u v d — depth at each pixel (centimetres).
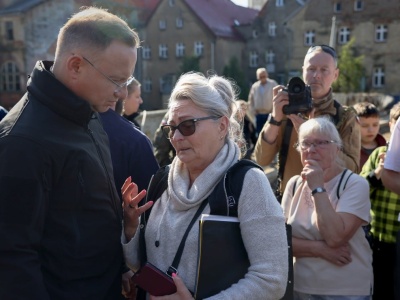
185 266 187
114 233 204
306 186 280
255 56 4509
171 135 198
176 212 196
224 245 178
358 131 323
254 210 180
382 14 3694
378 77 3750
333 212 261
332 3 3866
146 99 4681
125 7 4375
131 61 190
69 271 186
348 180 273
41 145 175
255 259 178
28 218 170
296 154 327
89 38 183
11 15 3794
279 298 181
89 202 190
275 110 320
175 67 4541
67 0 3406
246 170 187
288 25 4044
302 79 317
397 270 278
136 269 213
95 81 186
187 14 4447
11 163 170
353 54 3803
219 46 4350
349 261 266
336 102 330
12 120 180
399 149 276
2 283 167
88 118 192
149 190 217
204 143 191
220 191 185
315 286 269
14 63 3891
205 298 175
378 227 320
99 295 196
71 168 183
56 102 183
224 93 203
